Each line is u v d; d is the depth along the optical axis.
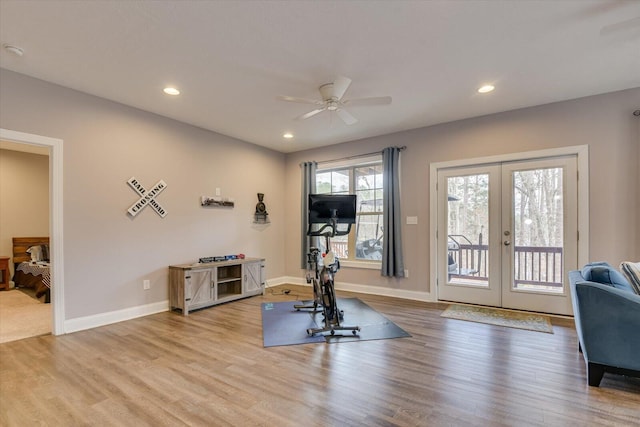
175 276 4.13
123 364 2.58
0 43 2.55
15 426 1.80
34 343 3.03
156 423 1.83
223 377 2.36
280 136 5.20
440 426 1.79
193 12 2.18
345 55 2.76
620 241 3.47
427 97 3.66
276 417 1.88
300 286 5.89
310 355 2.75
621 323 2.15
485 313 3.95
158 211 4.15
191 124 4.57
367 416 1.88
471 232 4.39
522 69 3.02
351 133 5.04
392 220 4.87
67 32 2.41
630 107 3.44
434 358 2.67
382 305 4.38
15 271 5.88
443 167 4.55
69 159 3.37
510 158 4.07
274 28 2.37
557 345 2.94
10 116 3.00
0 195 5.88
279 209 6.18
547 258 3.90
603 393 2.12
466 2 2.10
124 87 3.37
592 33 2.44
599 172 3.57
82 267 3.45
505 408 1.96
